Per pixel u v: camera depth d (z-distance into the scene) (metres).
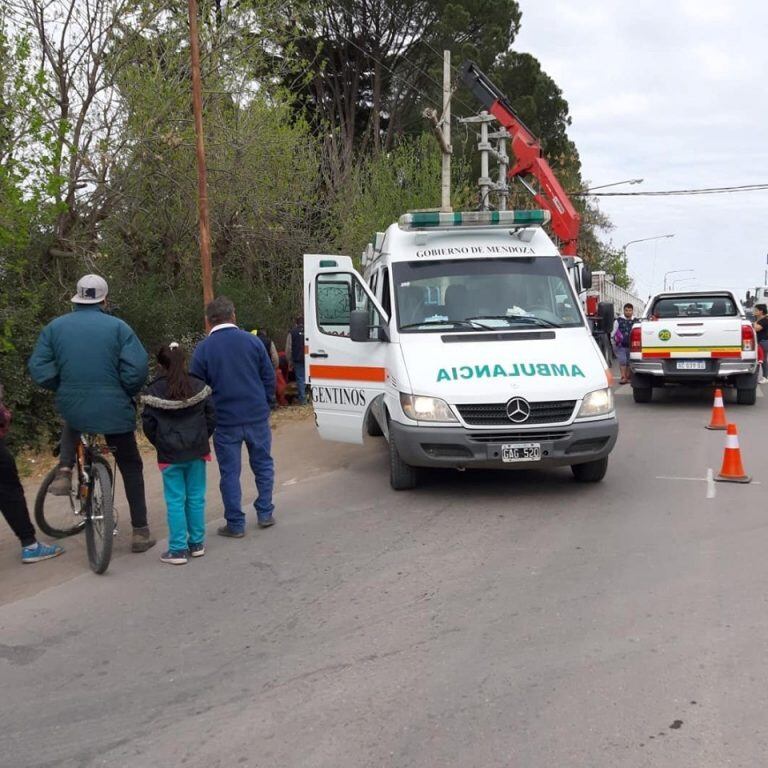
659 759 3.24
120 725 3.72
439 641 4.44
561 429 7.09
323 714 3.71
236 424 6.56
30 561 6.19
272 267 19.19
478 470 8.63
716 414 11.30
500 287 8.32
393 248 8.70
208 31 14.23
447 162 20.72
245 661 4.33
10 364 10.45
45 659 4.48
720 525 6.45
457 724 3.57
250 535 6.66
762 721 3.49
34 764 3.43
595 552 5.86
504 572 5.50
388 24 30.17
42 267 13.09
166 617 5.00
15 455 10.48
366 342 8.11
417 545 6.18
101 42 13.10
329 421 8.76
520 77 35.16
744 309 15.04
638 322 15.06
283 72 16.89
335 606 5.04
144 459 10.42
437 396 7.11
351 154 23.19
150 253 16.41
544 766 3.22
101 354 5.86
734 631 4.40
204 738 3.57
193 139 14.34
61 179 10.90
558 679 3.93
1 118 10.93
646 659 4.11
